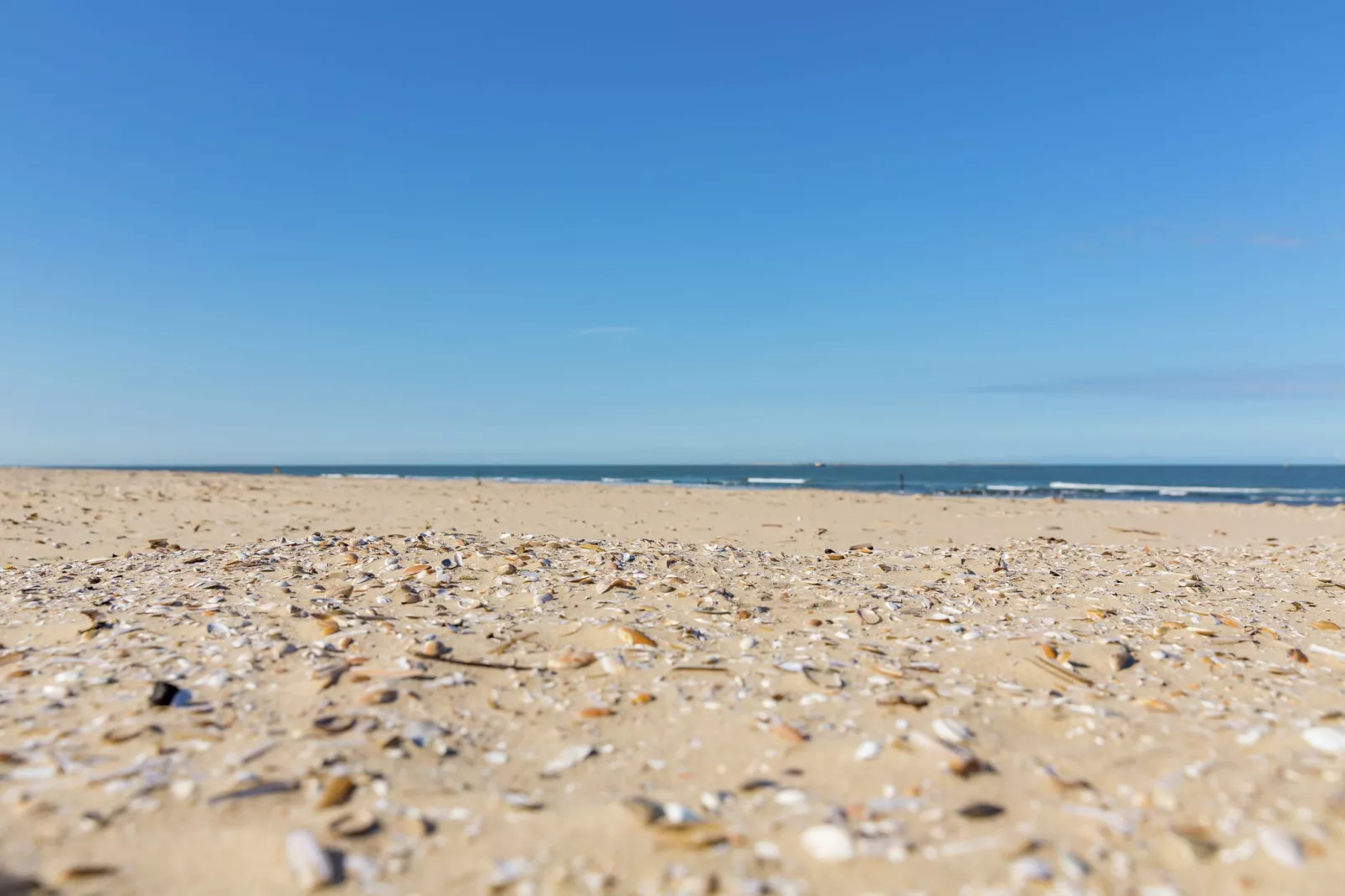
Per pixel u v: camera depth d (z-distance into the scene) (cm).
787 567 114
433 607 82
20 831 41
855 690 63
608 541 134
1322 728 54
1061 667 68
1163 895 38
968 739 53
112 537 161
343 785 46
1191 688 64
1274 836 41
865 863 40
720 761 51
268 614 78
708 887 38
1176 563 129
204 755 49
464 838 42
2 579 97
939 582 106
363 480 458
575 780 49
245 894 38
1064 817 44
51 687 59
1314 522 223
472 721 56
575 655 68
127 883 38
